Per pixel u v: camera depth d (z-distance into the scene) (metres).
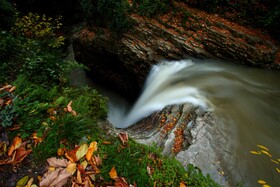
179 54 7.91
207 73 7.06
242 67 7.54
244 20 8.69
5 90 3.66
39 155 2.84
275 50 7.73
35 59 4.57
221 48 7.84
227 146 3.84
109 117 8.16
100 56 9.94
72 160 2.77
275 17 7.87
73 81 10.62
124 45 8.55
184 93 5.94
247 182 3.31
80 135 3.18
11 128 3.06
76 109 3.67
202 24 8.45
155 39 8.30
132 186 2.63
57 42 8.48
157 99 6.50
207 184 2.87
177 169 2.98
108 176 2.71
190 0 9.41
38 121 3.20
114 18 8.83
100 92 10.51
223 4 8.97
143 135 4.19
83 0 10.38
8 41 5.05
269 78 7.00
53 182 2.47
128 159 2.96
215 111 4.79
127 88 9.71
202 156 3.46
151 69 7.94
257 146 4.03
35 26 8.20
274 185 3.36
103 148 3.05
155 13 8.89
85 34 10.51
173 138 3.92
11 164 2.71
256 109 5.27
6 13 7.45
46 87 4.18
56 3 16.77
